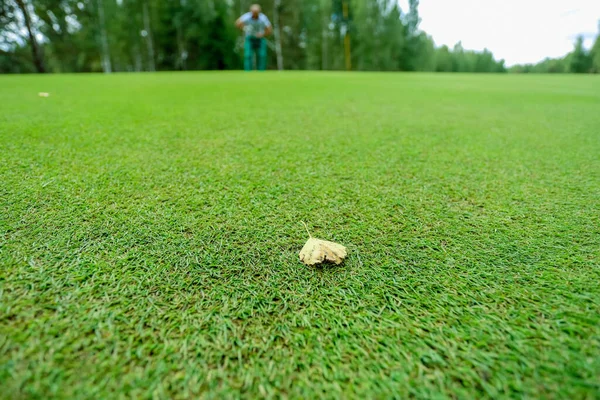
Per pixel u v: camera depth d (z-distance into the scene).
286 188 1.03
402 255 0.71
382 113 2.27
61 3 14.22
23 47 14.50
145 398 0.41
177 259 0.67
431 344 0.49
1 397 0.39
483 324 0.53
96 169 1.10
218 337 0.50
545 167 1.24
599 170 1.21
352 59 22.56
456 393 0.42
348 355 0.48
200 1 18.45
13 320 0.50
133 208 0.86
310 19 21.83
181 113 2.07
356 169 1.21
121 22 17.25
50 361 0.44
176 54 19.83
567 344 0.49
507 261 0.69
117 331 0.50
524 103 2.89
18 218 0.78
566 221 0.84
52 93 2.75
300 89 3.57
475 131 1.80
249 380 0.44
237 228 0.80
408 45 23.39
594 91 4.03
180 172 1.12
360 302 0.58
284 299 0.58
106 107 2.16
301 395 0.42
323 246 0.69
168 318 0.53
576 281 0.62
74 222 0.78
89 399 0.40
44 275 0.60
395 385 0.43
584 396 0.41
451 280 0.63
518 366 0.46
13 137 1.37
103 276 0.61
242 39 20.42
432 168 1.23
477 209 0.92
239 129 1.72
